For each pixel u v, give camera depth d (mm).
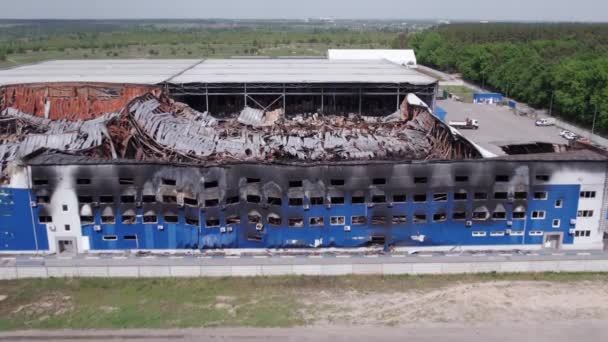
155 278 51344
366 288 49469
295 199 55250
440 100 157125
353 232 56594
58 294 48469
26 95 83062
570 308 45938
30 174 54281
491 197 56406
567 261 52812
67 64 123250
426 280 51031
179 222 55688
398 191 55625
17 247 56500
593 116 111625
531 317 44500
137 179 54781
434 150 68750
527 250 57969
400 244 57156
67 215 55594
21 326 43219
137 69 112125
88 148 62438
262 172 54750
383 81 94375
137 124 66812
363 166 54906
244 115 86062
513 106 142875
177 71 108125
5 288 49469
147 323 43500
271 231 56031
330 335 41781
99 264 52375
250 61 132375
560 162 55750
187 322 43625
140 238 56250
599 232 58125
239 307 46094
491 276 51844
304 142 69688
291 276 51531
